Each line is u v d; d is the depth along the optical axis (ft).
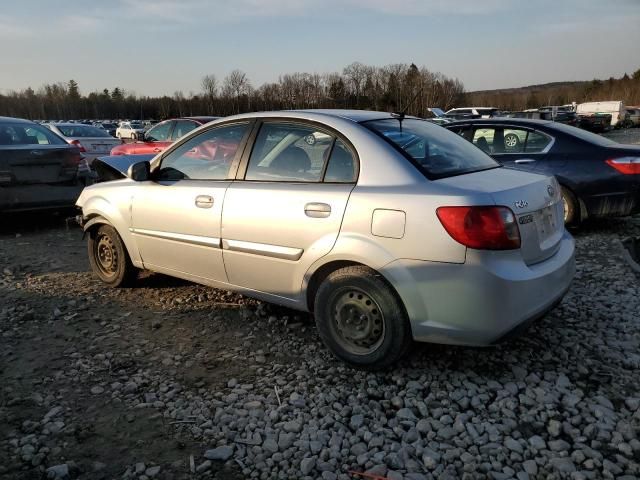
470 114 98.02
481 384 10.66
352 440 9.01
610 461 8.40
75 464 8.48
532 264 10.46
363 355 11.00
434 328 10.13
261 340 12.91
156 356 12.18
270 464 8.51
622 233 23.32
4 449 8.94
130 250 15.66
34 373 11.44
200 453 8.83
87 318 14.38
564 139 22.90
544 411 9.73
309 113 12.41
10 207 23.68
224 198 12.86
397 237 10.14
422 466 8.41
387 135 11.43
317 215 11.15
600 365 11.28
